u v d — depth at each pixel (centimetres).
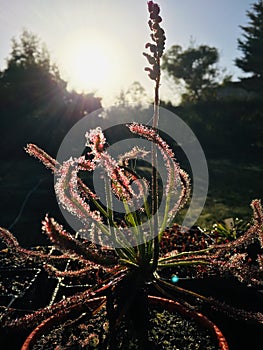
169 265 138
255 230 141
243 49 2534
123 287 133
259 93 2447
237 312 131
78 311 133
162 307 150
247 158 1202
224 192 673
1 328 137
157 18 122
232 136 1386
